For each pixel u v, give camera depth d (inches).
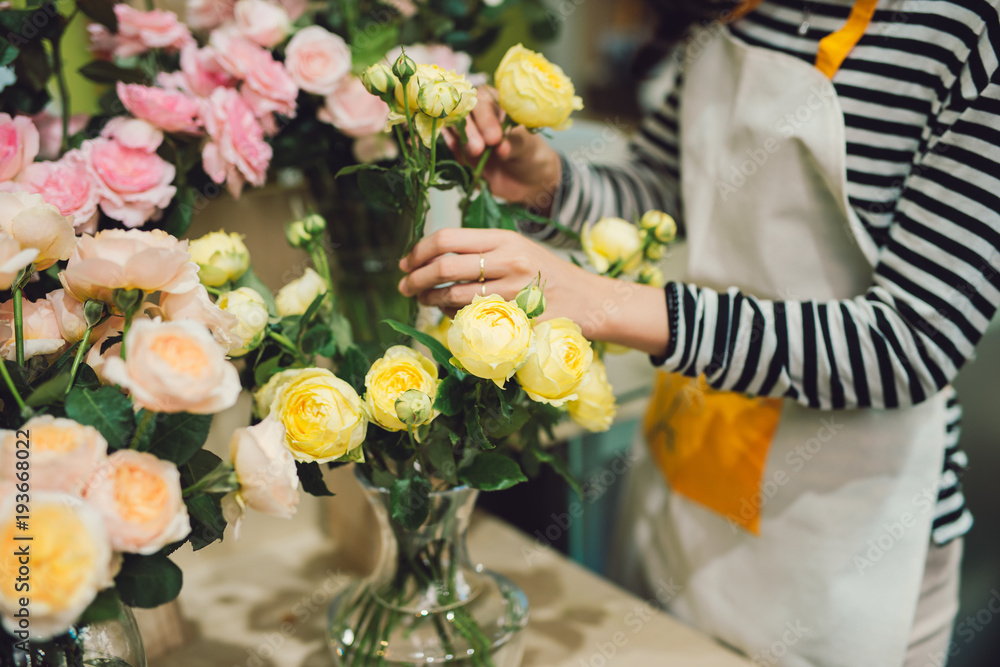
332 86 27.5
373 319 31.3
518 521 48.9
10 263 15.7
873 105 25.7
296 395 18.4
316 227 23.1
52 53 25.6
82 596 13.3
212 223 32.1
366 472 23.2
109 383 17.6
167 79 25.9
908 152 25.9
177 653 29.5
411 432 18.9
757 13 29.7
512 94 21.7
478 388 19.4
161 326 14.8
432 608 23.8
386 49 30.6
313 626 31.2
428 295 22.6
